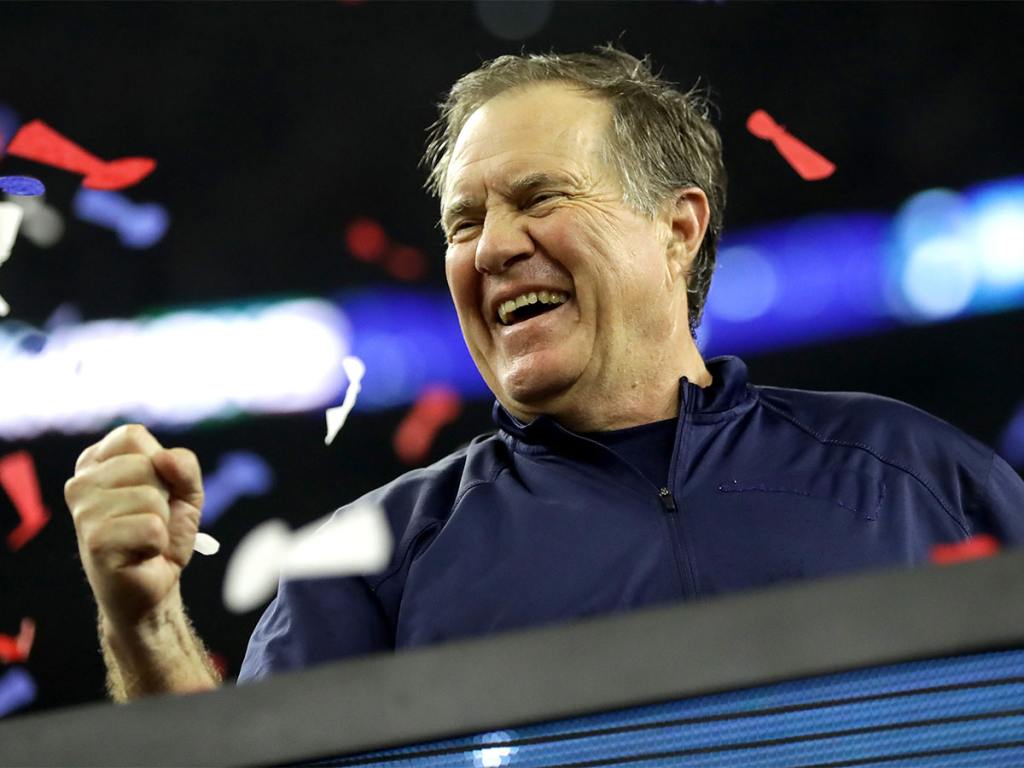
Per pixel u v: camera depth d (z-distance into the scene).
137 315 13.45
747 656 3.85
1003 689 3.83
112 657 6.33
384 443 13.19
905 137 13.27
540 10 13.78
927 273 13.12
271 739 3.97
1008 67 13.20
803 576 7.15
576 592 7.15
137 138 13.84
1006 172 13.11
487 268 7.96
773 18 13.52
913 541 7.33
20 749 4.01
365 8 13.98
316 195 13.73
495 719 3.91
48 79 13.93
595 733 3.95
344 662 4.01
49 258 13.40
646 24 13.65
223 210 13.74
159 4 14.16
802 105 13.45
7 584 12.72
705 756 3.92
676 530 7.36
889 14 13.40
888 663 3.78
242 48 14.05
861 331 13.16
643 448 7.96
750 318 13.26
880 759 3.86
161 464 5.90
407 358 13.41
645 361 8.09
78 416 13.22
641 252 8.12
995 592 3.76
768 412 8.04
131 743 3.99
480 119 8.34
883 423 7.84
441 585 7.31
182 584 12.58
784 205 13.34
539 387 7.88
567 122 8.23
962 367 12.95
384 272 13.62
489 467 7.92
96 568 5.83
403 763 3.99
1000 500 7.66
